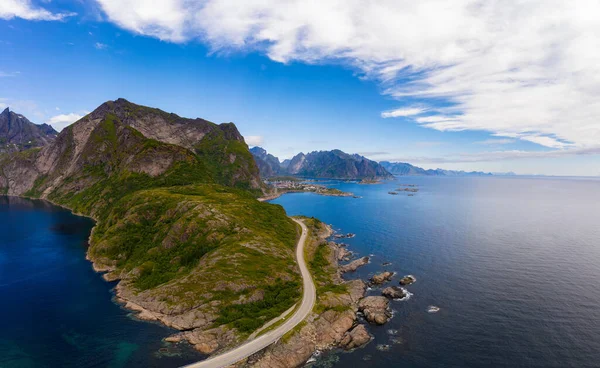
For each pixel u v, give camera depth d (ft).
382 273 374.63
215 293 292.20
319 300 295.48
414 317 282.56
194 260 362.53
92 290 332.60
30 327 262.88
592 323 266.36
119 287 333.62
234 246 369.30
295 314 271.49
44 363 219.61
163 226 432.66
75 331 256.93
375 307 291.99
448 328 265.13
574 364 219.61
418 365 221.25
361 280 361.71
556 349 235.20
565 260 418.72
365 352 235.40
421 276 376.27
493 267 398.83
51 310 290.35
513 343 243.81
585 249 469.16
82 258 428.15
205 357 223.10
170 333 252.83
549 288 332.60
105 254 404.57
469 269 393.91
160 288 307.99
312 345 238.89
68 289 334.65
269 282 319.68
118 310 290.15
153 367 213.87
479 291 330.95
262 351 226.17
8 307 295.89
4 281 354.95
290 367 219.20
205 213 431.02
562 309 289.53
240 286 302.25
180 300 284.00
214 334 244.01
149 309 285.23
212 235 392.06
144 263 362.53
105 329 259.19
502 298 313.94
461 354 232.53
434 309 295.89
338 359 227.81
